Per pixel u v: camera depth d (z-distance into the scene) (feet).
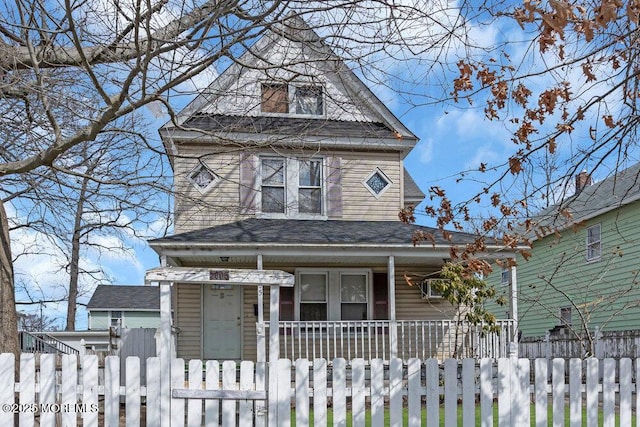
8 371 18.49
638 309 57.88
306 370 18.71
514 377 19.29
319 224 50.62
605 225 62.90
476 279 42.29
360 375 18.66
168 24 24.03
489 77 17.29
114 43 26.13
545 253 73.15
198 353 48.55
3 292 24.11
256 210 51.19
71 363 18.66
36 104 30.17
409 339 45.32
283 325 45.01
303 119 51.57
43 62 27.63
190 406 18.75
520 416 19.16
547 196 19.71
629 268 58.70
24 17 25.67
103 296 122.52
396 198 53.83
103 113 25.46
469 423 19.06
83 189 36.47
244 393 18.67
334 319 50.16
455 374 19.15
